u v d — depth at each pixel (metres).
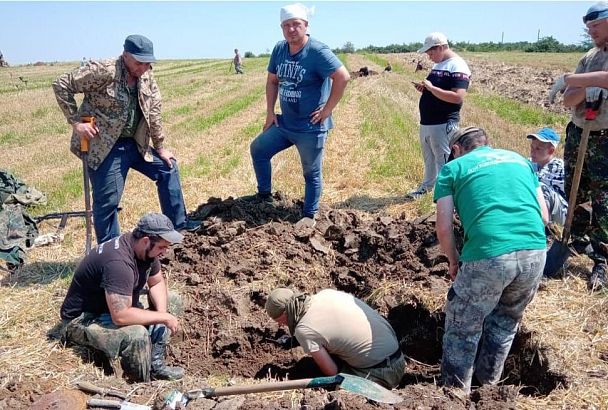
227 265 6.44
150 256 4.65
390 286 6.02
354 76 36.25
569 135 5.96
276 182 10.16
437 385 4.60
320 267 6.59
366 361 4.55
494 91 27.03
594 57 5.54
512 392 4.00
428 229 6.73
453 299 4.27
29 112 22.28
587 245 6.34
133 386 4.29
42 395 4.16
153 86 6.15
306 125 7.05
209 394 4.10
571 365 4.50
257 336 5.58
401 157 11.80
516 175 4.16
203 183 10.48
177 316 5.49
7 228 6.98
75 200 9.62
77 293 4.77
